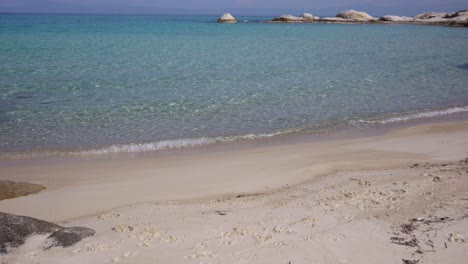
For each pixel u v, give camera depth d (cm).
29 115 1462
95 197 873
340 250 557
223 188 924
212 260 541
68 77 2117
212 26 7388
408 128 1420
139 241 604
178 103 1661
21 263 539
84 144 1223
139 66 2530
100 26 7119
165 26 7375
